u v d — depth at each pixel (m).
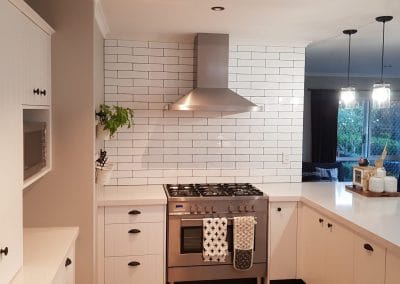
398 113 7.21
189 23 3.18
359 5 2.65
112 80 3.65
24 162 1.87
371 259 2.26
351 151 7.18
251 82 3.87
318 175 6.28
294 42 3.86
